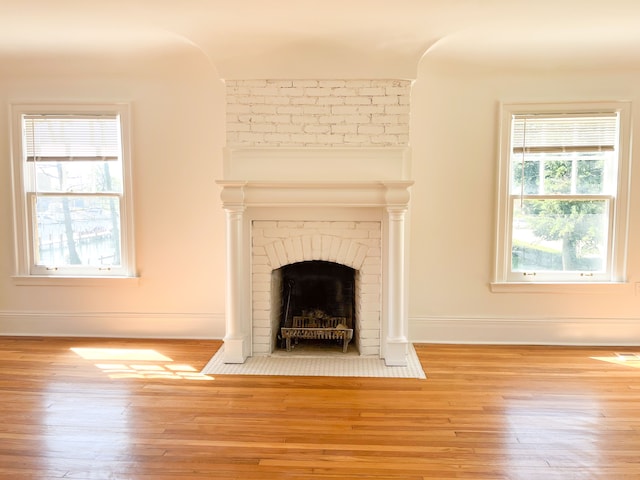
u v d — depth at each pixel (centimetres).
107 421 290
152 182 446
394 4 300
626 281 439
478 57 390
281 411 304
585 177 439
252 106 379
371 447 262
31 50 382
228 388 339
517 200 443
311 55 368
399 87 375
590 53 382
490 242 442
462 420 293
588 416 298
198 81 436
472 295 446
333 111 378
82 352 414
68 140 449
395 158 378
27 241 459
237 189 373
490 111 432
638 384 349
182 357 402
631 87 424
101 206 457
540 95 430
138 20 326
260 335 407
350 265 396
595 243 445
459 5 301
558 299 443
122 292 457
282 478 234
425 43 355
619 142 429
